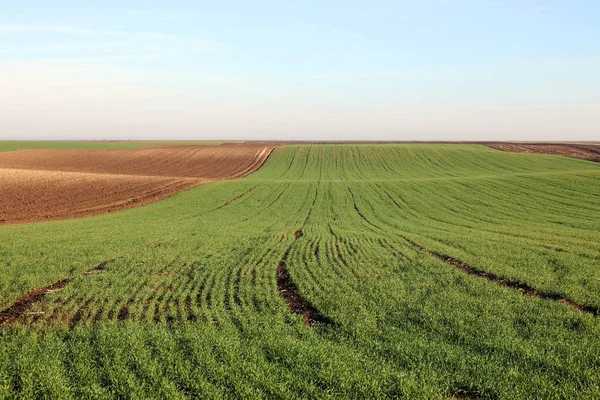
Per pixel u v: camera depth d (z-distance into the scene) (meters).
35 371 8.66
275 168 84.12
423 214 38.88
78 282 16.06
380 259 20.17
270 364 8.98
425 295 14.30
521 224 32.66
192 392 8.01
